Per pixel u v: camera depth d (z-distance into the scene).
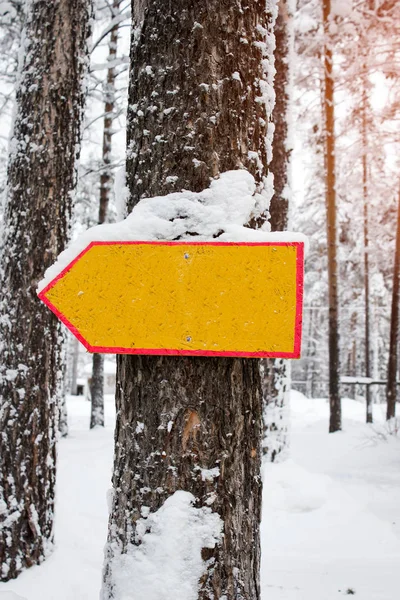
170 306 1.36
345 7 9.65
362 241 17.44
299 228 19.53
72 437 9.54
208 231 1.43
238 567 1.46
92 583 3.07
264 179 1.64
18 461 3.21
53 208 3.51
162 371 1.49
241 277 1.33
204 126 1.54
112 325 1.38
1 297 3.45
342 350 28.03
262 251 1.33
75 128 3.71
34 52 3.62
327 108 10.38
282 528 4.46
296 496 5.09
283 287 1.31
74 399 23.08
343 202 15.30
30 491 3.22
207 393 1.47
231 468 1.47
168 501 1.44
